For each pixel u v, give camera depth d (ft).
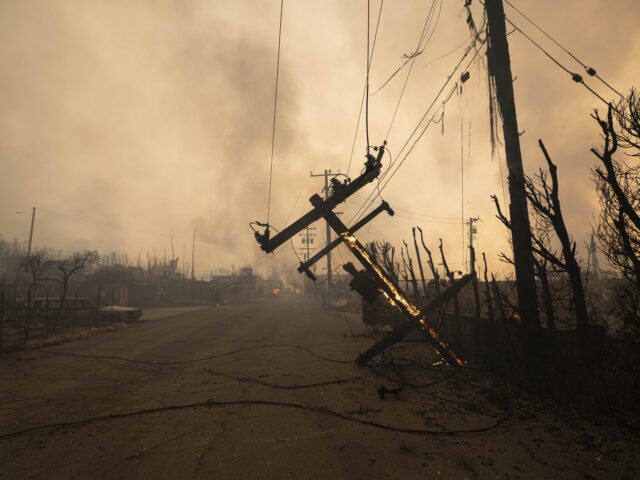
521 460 12.66
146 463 12.84
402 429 15.65
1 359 33.45
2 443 14.79
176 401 20.40
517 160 22.12
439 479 11.46
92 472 12.23
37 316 61.00
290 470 12.16
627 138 14.67
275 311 98.68
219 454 13.50
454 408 18.37
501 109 22.93
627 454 12.79
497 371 24.31
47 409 19.19
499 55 23.15
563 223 17.62
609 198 15.84
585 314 17.26
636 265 14.61
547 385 19.48
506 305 25.43
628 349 15.99
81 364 31.04
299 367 28.86
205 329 56.54
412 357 31.55
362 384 23.43
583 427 15.39
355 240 29.32
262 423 16.75
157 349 38.40
